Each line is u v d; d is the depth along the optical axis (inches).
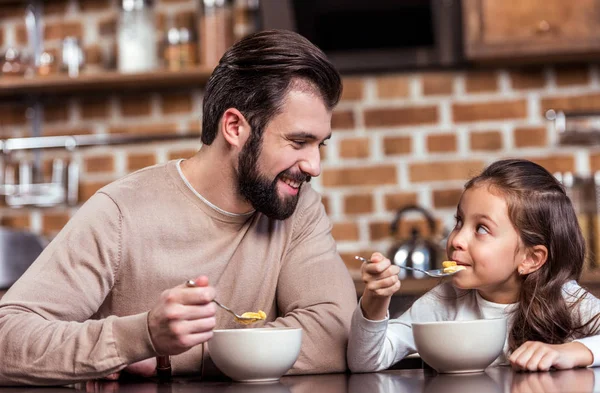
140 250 59.7
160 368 56.7
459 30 112.9
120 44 116.5
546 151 113.7
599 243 104.3
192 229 60.7
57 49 122.8
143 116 120.6
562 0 106.3
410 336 61.9
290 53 56.3
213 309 46.9
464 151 114.8
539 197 62.8
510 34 107.3
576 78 114.0
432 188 114.8
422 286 98.4
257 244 62.2
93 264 57.6
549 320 61.5
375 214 115.4
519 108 114.4
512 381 46.1
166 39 115.8
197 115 119.9
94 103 121.4
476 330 50.7
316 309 58.8
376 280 52.6
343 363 57.2
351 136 116.4
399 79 116.3
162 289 60.2
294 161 56.9
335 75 56.6
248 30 116.0
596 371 50.1
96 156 120.1
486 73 115.0
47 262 56.9
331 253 63.1
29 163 117.9
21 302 54.4
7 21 123.8
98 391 47.9
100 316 61.1
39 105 121.8
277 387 47.8
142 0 116.7
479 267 62.0
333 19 114.0
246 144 57.2
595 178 108.8
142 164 119.3
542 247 62.3
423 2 112.7
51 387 51.1
